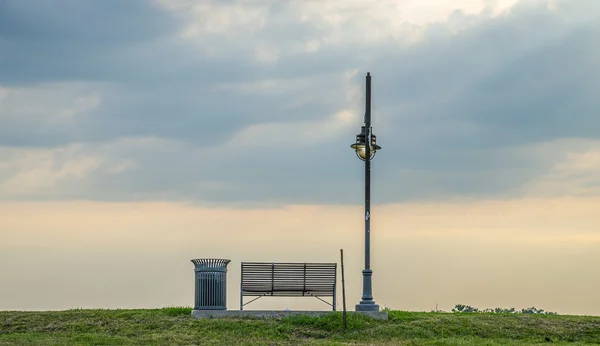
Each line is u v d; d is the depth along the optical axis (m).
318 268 26.23
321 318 25.14
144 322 25.14
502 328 24.77
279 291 26.19
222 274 26.11
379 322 25.20
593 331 24.69
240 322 24.86
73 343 22.17
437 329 24.48
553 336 24.27
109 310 27.09
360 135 26.69
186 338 23.19
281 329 24.25
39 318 25.69
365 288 26.16
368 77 27.03
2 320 25.45
